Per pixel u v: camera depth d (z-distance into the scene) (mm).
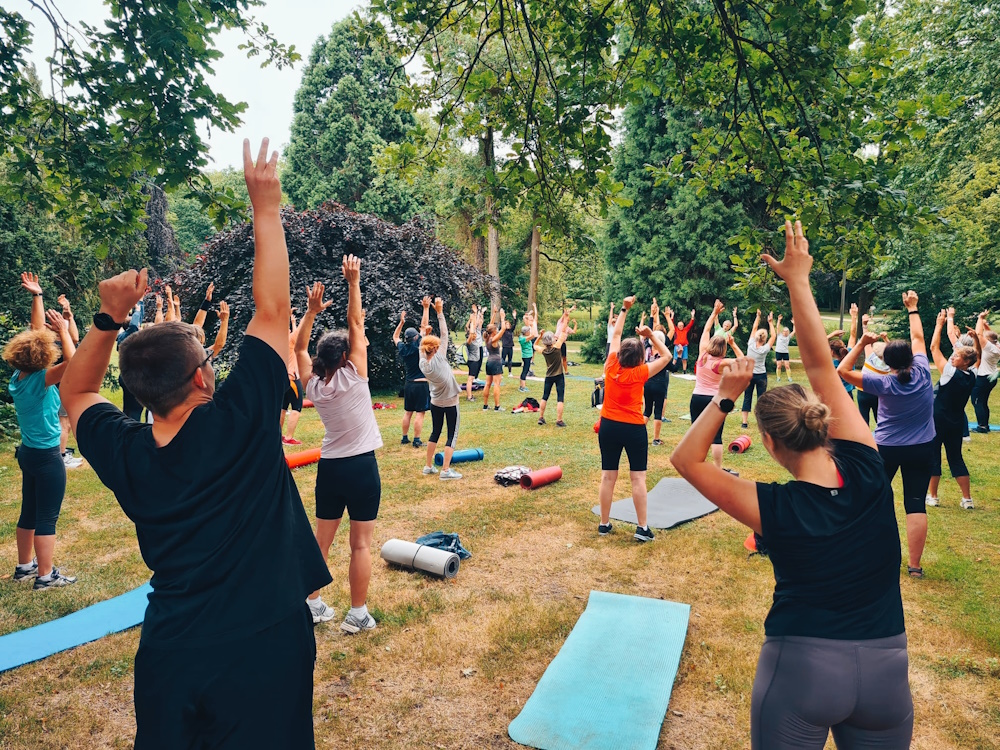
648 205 22875
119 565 5215
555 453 9141
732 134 4355
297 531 1817
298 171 31328
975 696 3473
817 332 2086
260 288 1676
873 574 1741
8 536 5875
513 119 4789
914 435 4746
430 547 5141
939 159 14273
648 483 7664
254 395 1603
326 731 3182
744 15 4152
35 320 4812
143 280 1784
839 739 1893
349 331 4031
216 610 1484
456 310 17734
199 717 1477
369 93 31172
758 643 3975
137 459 1562
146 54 3816
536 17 4832
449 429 7750
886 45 3846
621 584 4855
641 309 22953
